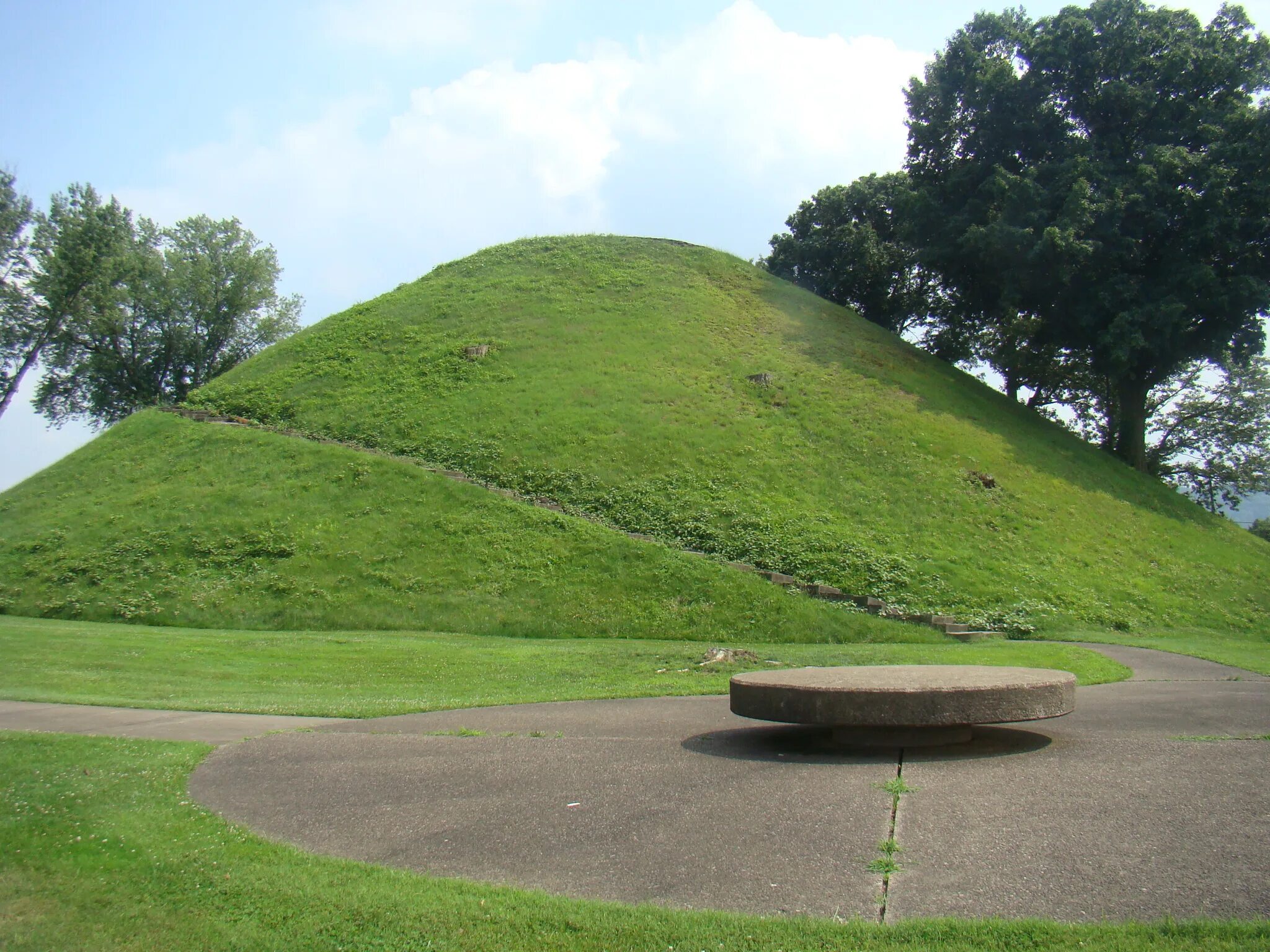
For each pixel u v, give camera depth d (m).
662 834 6.66
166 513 27.88
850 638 21.06
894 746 8.97
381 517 26.91
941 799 7.12
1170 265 36.00
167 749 9.43
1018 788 7.33
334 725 11.03
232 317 61.06
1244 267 35.88
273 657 17.66
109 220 51.41
